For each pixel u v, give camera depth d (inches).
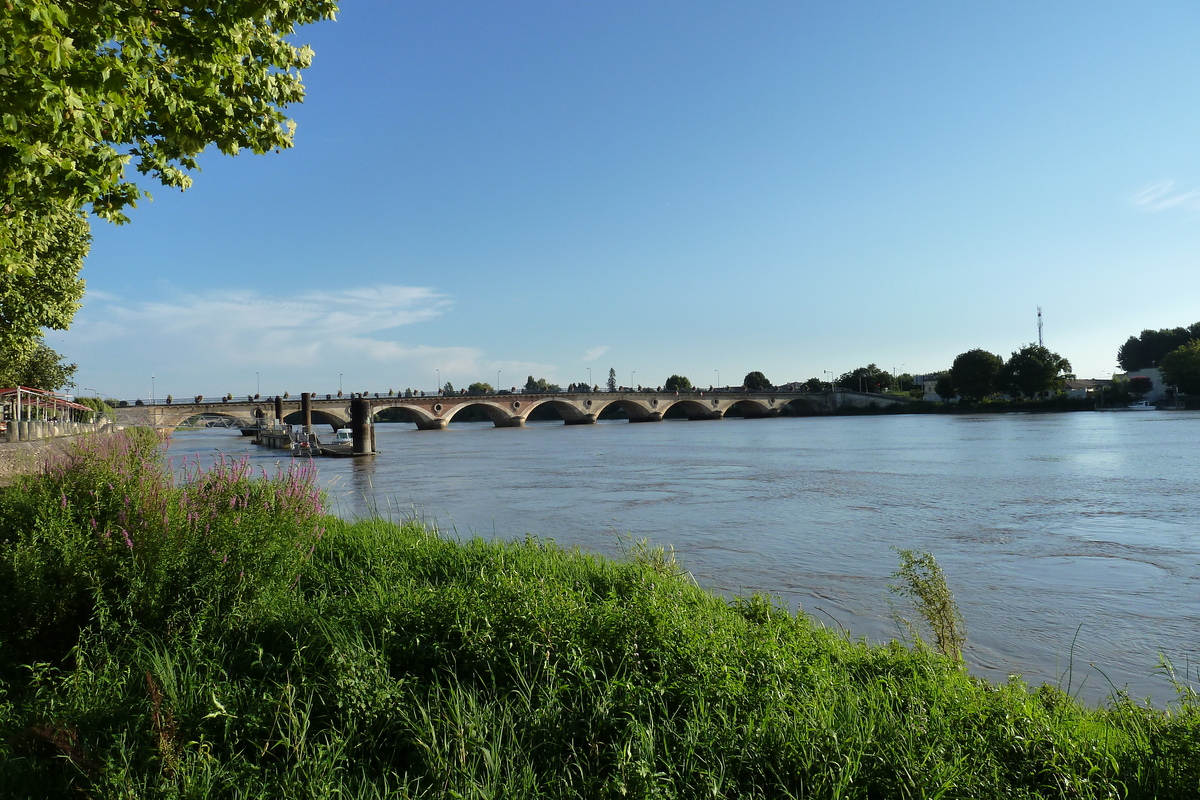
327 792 156.8
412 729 186.4
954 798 161.5
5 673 223.3
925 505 1004.6
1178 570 604.4
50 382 2203.5
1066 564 630.5
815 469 1583.4
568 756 181.9
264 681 210.1
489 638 231.0
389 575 374.0
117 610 244.8
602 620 250.8
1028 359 5349.4
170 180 369.7
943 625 319.3
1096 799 166.4
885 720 197.6
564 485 1302.9
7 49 246.1
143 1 270.5
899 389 7716.5
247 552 274.1
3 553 256.1
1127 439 2315.5
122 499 291.9
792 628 319.0
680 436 3430.1
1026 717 205.2
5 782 159.0
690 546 706.8
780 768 172.9
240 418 3656.5
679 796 162.2
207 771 161.0
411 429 5216.5
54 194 293.6
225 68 350.9
